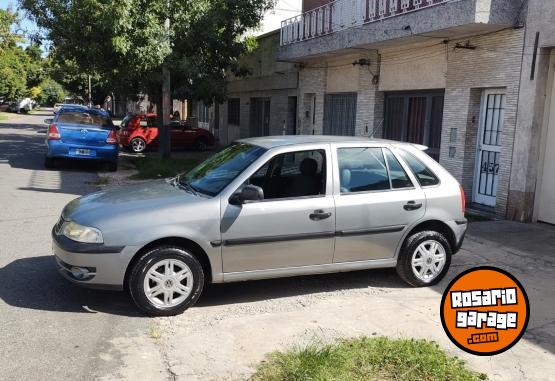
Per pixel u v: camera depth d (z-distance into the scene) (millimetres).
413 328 4668
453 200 5785
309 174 5348
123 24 13773
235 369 3908
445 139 10617
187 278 4863
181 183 5629
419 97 11734
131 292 4746
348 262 5457
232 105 24172
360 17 12211
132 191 5453
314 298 5438
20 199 10172
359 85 13617
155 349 4215
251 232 5000
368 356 4000
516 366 4039
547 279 6160
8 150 18750
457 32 9750
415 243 5621
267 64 19234
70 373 3814
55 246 4961
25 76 59562
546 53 8562
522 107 8844
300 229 5160
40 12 15320
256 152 5402
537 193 8938
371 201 5422
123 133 21188
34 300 5137
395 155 5695
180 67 14984
